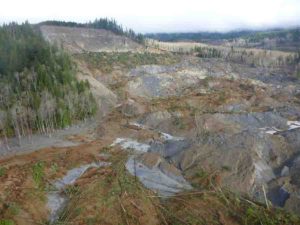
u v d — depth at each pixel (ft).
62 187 168.45
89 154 211.20
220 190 160.97
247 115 282.15
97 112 304.50
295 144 199.31
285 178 165.99
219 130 246.47
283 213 141.08
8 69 312.50
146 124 280.72
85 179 174.60
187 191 162.71
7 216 135.64
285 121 279.49
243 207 147.02
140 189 163.02
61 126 267.59
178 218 139.74
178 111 297.33
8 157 206.90
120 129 264.93
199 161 188.03
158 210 146.72
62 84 289.12
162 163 193.16
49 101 257.96
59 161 196.65
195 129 253.65
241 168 173.78
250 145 190.19
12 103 255.09
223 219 138.21
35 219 139.85
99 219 138.31
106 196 154.61
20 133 253.65
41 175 174.81
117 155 211.61
